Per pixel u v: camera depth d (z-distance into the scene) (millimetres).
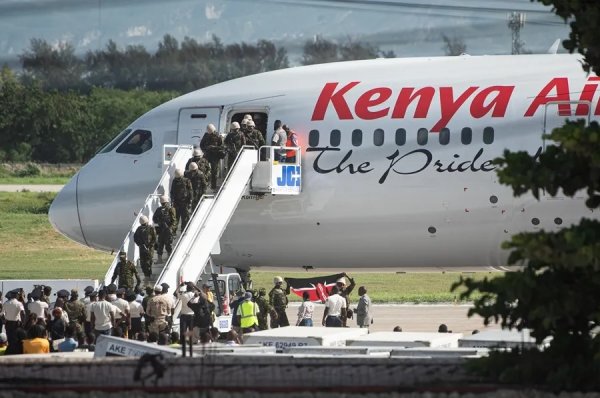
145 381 46625
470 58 117562
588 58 50594
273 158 117062
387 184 114812
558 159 48562
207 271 128125
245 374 47969
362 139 115750
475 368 48719
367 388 45031
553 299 47844
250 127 118188
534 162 48875
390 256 118750
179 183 114188
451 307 174250
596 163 46375
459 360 52438
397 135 114625
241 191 115938
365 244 118375
